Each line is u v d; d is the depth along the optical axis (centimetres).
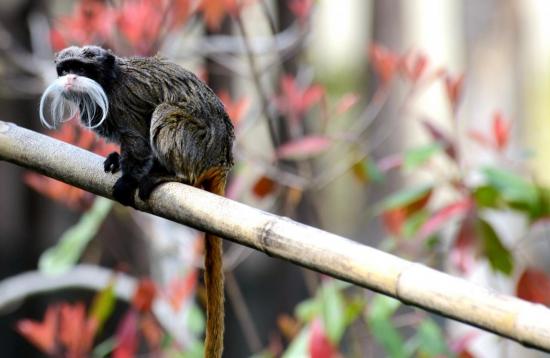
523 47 1780
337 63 2828
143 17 1016
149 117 762
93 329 970
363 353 1104
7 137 710
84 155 698
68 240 988
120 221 1309
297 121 1060
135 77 767
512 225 1403
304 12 1152
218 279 701
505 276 933
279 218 584
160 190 653
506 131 962
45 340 977
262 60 1470
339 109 1073
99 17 1054
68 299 1722
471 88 1783
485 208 943
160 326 1090
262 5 1138
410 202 954
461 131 1443
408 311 1336
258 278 1791
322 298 922
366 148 1316
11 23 1667
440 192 1314
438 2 2378
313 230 569
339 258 552
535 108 2436
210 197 625
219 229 607
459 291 518
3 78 1381
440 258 1000
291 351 906
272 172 1045
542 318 493
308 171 1105
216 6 1059
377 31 2086
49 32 1116
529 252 1432
